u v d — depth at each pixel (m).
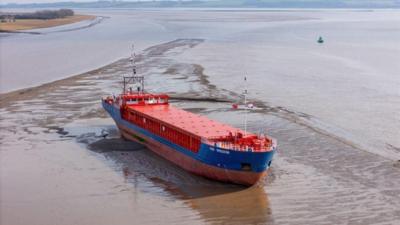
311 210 37.69
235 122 64.25
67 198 40.47
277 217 36.69
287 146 53.31
